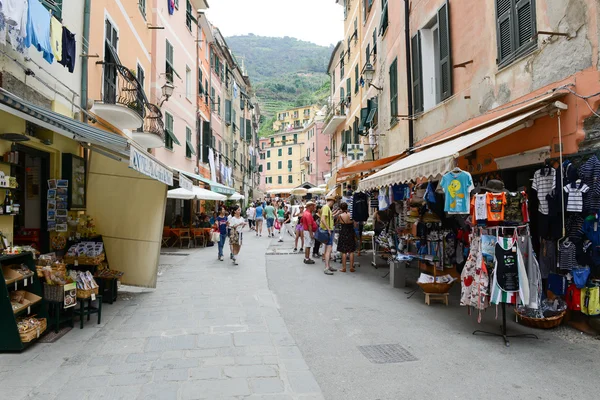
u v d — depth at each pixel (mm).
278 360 4340
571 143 5324
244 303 6902
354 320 5867
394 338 5070
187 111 20562
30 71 6230
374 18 16875
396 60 13031
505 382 3779
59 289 5113
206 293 7691
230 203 31234
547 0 5887
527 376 3902
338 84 28188
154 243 7746
